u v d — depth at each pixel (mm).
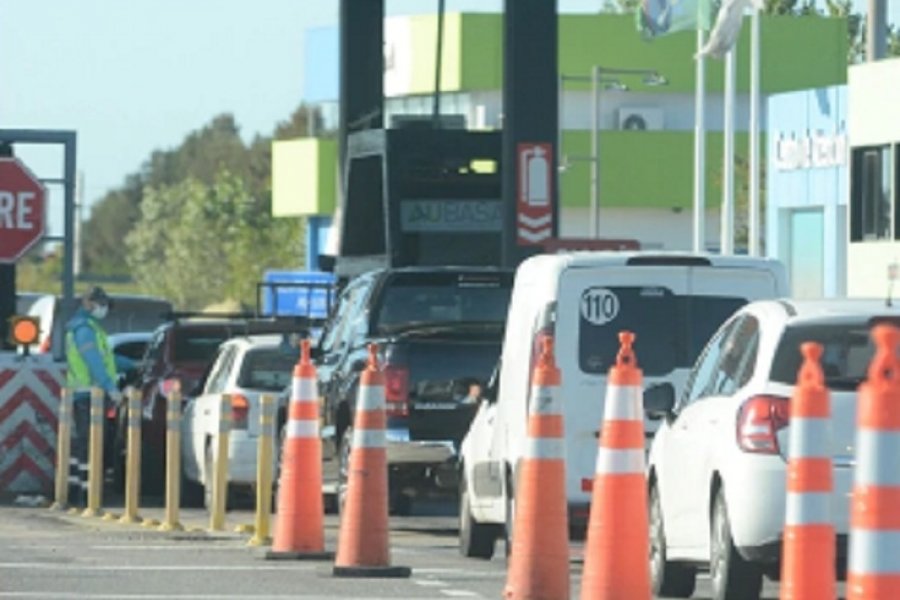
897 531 20812
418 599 35844
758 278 43969
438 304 55125
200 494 68688
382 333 54844
